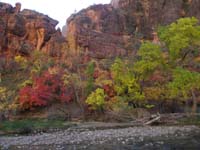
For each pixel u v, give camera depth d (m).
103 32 64.69
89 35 60.91
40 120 42.19
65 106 46.19
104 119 42.94
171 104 47.50
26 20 60.94
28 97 45.50
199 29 47.78
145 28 69.50
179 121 39.00
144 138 26.70
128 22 69.00
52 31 61.38
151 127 34.28
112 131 31.75
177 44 46.56
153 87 48.09
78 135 29.83
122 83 46.44
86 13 66.25
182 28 46.94
